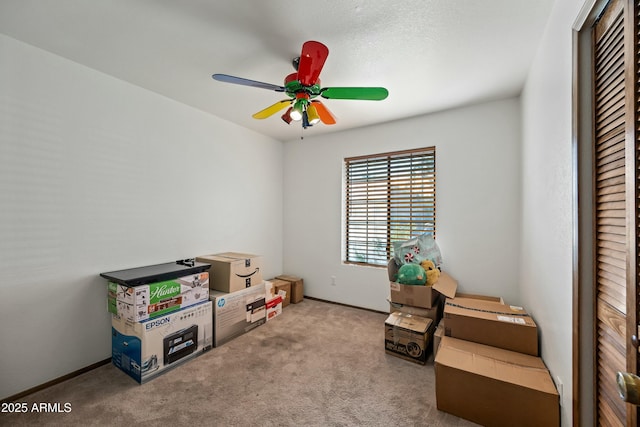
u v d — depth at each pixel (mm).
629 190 796
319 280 3801
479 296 2643
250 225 3582
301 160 3957
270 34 1682
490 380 1540
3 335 1727
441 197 2949
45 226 1890
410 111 2904
